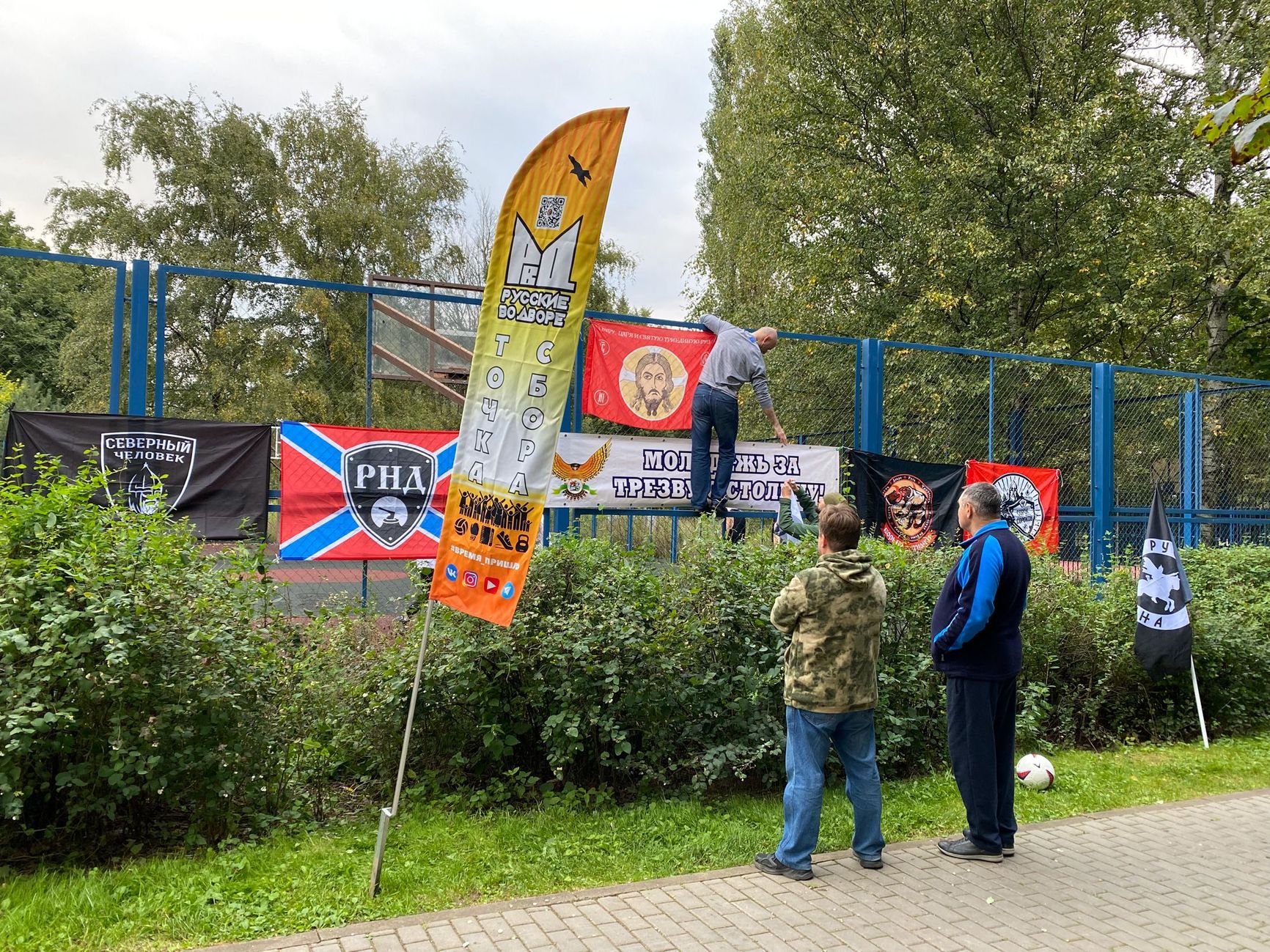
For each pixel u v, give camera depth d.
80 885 3.71
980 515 4.54
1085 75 18.69
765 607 5.45
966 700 4.48
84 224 25.53
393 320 10.08
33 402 17.66
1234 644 7.59
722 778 5.46
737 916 3.71
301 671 4.88
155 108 25.61
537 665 5.05
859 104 19.89
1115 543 10.64
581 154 4.01
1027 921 3.74
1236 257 18.23
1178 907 3.92
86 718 4.14
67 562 4.20
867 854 4.29
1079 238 17.09
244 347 18.80
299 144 26.94
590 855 4.33
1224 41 18.05
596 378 7.72
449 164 29.14
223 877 3.86
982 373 10.82
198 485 6.48
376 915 3.62
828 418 10.25
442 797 4.99
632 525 8.57
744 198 24.09
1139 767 6.38
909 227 17.92
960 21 18.89
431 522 7.11
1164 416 11.83
